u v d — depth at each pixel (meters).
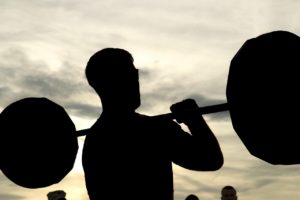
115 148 1.89
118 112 1.92
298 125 1.69
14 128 1.97
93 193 1.95
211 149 1.79
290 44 1.72
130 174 1.86
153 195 1.83
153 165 1.83
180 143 1.81
